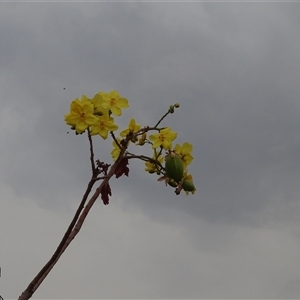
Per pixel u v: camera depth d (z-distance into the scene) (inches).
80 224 64.4
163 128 72.4
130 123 74.9
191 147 75.7
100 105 69.9
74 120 68.4
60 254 63.1
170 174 73.2
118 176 73.1
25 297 61.4
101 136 68.9
